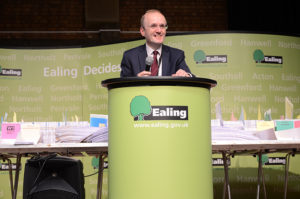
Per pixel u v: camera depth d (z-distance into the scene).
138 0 10.28
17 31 9.94
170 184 2.24
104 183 5.52
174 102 2.27
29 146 3.36
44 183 3.05
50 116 5.69
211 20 10.35
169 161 2.24
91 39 9.95
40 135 3.73
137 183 2.26
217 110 3.84
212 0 10.34
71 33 10.04
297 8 8.73
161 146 2.24
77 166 3.05
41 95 5.71
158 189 2.23
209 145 2.43
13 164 5.50
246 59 5.28
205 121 2.39
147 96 2.26
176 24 10.28
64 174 3.06
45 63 5.75
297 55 5.42
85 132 3.52
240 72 5.27
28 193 3.08
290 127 3.82
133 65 3.69
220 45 5.29
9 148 3.34
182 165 2.26
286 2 8.88
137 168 2.26
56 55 5.77
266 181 5.31
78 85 5.73
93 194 5.54
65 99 5.71
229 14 9.84
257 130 3.89
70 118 5.69
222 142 3.35
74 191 3.04
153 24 3.53
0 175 5.48
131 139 2.28
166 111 2.26
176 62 3.73
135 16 10.26
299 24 8.73
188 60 5.31
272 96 5.29
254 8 9.36
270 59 5.33
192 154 2.30
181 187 2.26
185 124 2.29
